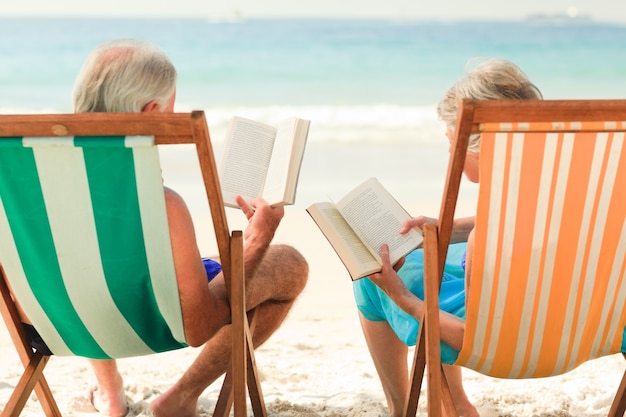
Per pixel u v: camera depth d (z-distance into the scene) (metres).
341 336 3.63
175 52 25.06
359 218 2.24
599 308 1.94
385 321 2.42
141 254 1.85
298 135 2.18
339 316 3.97
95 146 1.67
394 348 2.46
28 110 15.17
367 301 2.38
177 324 2.00
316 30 34.31
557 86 20.83
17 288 1.94
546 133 1.69
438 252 1.88
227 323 2.07
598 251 1.85
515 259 1.84
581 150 1.71
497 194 1.76
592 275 1.88
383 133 11.02
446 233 1.86
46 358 2.17
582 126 1.67
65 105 15.75
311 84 19.27
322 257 5.17
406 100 17.06
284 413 2.62
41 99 16.36
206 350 2.38
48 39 29.39
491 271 1.86
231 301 1.94
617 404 2.19
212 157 1.72
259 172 2.27
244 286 2.05
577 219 1.80
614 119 1.67
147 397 2.75
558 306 1.91
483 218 1.79
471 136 2.02
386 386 2.54
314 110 14.34
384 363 2.49
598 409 2.63
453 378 2.53
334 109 14.38
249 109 14.76
